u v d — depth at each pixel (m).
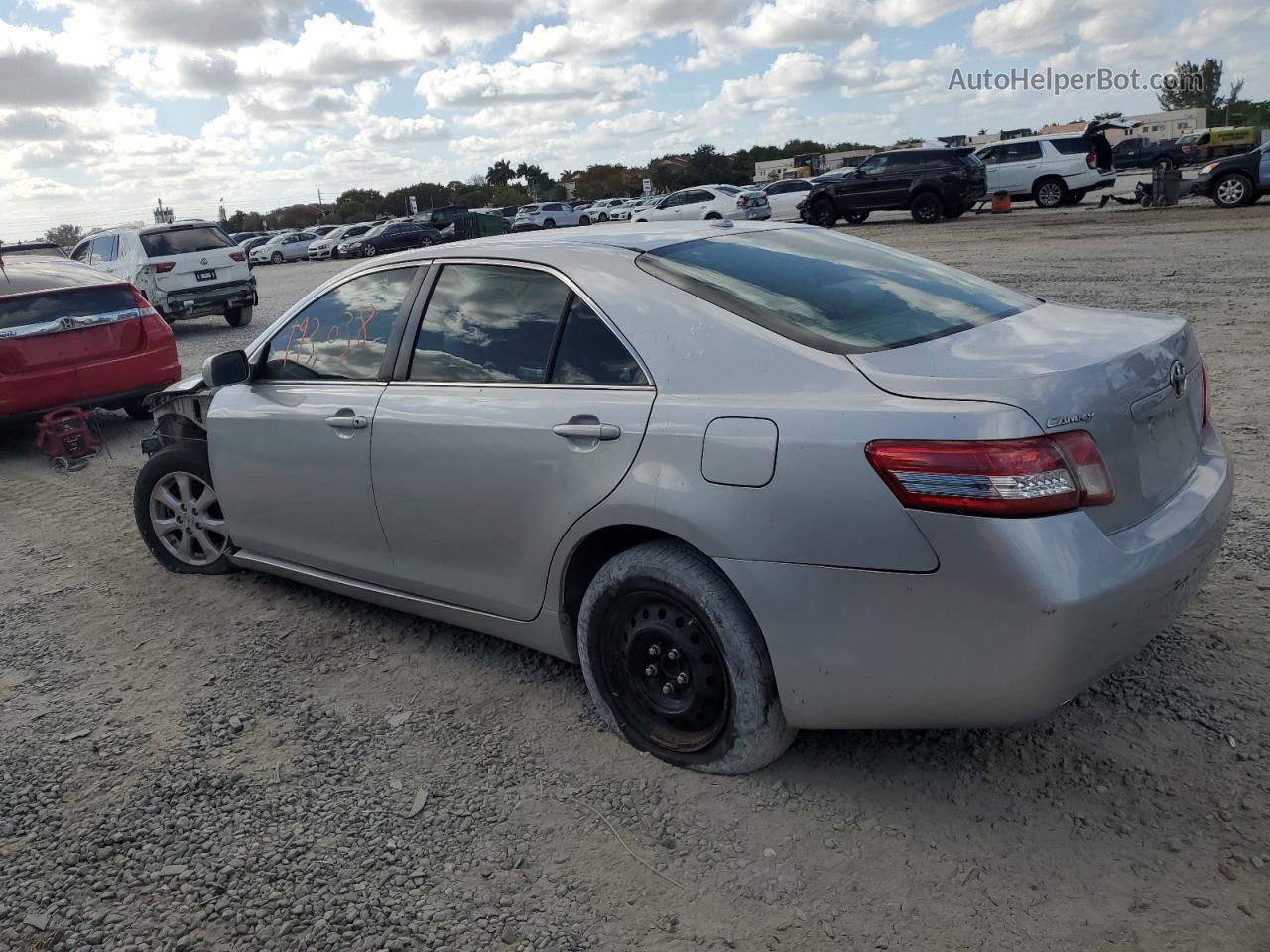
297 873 2.75
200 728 3.57
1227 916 2.34
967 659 2.46
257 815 3.03
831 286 3.20
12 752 3.48
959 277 3.60
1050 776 2.90
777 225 3.91
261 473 4.22
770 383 2.75
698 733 3.06
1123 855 2.57
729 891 2.57
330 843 2.88
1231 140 41.75
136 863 2.84
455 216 44.97
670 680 3.06
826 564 2.57
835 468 2.53
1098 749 3.01
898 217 29.56
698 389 2.86
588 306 3.20
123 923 2.60
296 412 4.01
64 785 3.25
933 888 2.52
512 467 3.24
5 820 3.08
